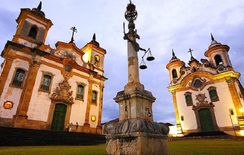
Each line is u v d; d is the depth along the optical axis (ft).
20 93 51.21
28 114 50.34
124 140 13.23
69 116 60.03
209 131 68.23
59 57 63.87
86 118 64.39
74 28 77.41
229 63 74.79
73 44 70.64
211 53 81.35
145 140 12.50
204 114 73.10
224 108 67.77
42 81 57.16
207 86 75.25
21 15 63.93
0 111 46.14
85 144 42.91
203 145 29.71
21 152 20.83
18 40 57.77
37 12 66.23
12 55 53.11
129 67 18.13
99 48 83.30
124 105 15.96
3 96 47.78
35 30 64.80
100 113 70.49
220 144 30.76
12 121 47.19
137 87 15.99
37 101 53.57
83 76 70.23
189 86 81.20
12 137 36.86
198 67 82.38
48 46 63.26
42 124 52.54
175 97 84.74
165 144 14.25
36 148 28.35
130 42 19.62
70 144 41.60
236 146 25.38
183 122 77.92
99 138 51.06
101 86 75.72
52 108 56.54
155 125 14.24
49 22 68.44
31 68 55.62
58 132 46.47
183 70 88.17
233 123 63.82
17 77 52.37
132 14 21.86
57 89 59.93
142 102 15.53
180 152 19.10
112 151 13.78
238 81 74.84
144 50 20.94
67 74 64.75
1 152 20.80
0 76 49.08
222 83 71.31
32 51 57.67
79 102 64.85
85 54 82.84
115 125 14.67
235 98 66.08
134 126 12.92
